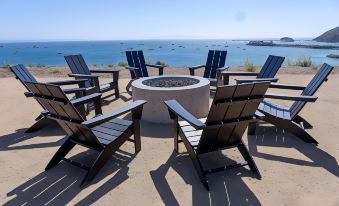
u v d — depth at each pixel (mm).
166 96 3904
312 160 2900
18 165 2881
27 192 2404
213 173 2676
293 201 2217
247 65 10078
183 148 3229
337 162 2848
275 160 2916
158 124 4023
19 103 5293
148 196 2320
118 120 3168
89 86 5312
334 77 7762
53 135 3689
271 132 3701
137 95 4164
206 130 2344
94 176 2604
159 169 2764
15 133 3768
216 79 5930
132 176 2633
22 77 3738
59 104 2414
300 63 11289
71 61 5293
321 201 2209
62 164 2895
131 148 3246
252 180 2541
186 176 2627
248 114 2467
